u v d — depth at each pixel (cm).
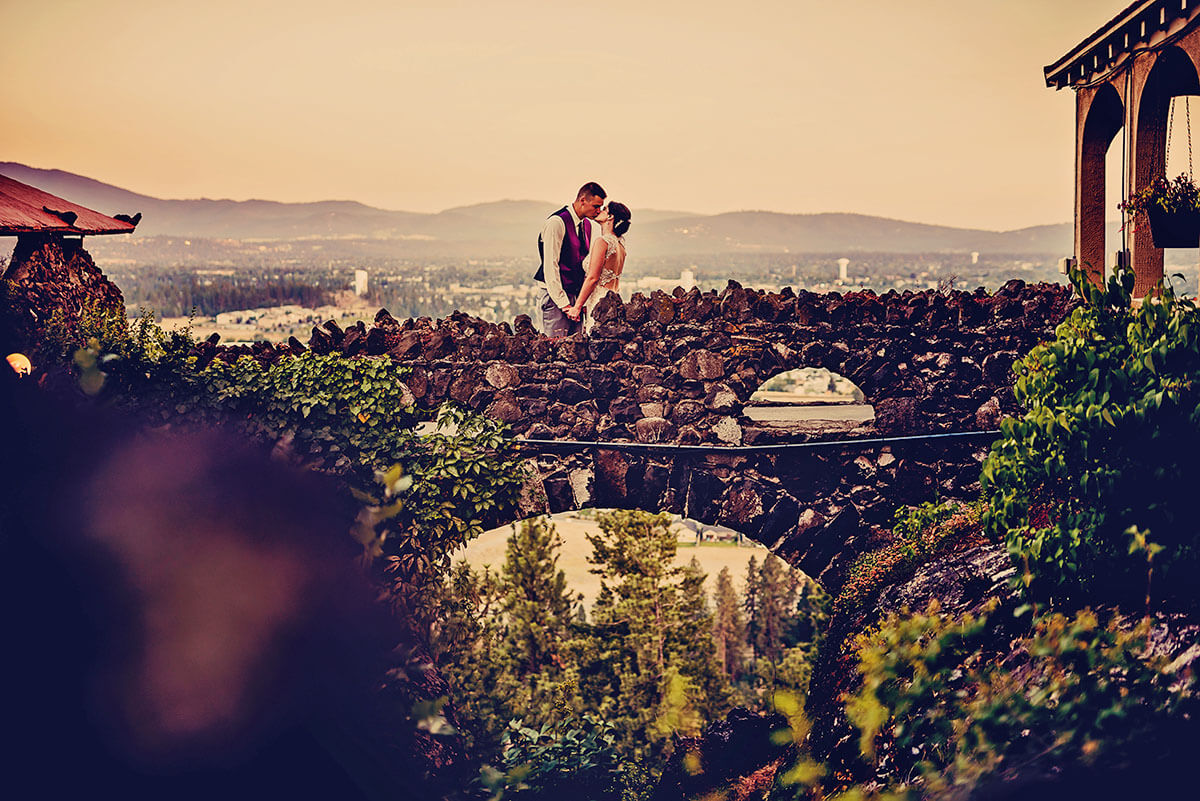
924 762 408
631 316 927
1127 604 445
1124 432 438
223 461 127
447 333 930
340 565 130
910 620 547
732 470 932
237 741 115
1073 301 938
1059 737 361
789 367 932
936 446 937
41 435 124
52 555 113
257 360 895
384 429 911
